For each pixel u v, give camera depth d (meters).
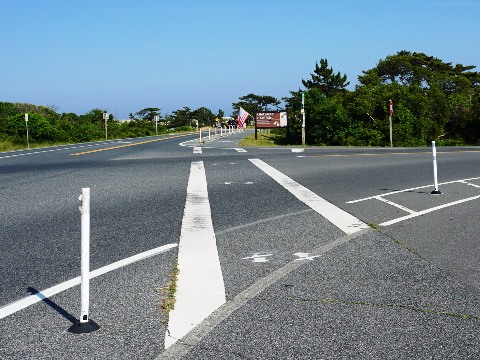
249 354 3.29
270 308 4.10
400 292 4.48
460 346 3.40
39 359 3.27
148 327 3.75
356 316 3.92
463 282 4.77
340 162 18.73
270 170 15.84
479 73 90.69
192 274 5.05
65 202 9.99
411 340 3.49
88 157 23.09
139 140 44.78
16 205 9.73
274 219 7.96
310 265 5.33
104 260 5.66
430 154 22.81
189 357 3.27
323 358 3.23
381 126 45.81
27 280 4.98
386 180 13.23
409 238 6.59
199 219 8.03
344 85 93.62
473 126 53.06
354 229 7.12
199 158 21.14
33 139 43.12
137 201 10.00
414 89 53.16
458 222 7.66
